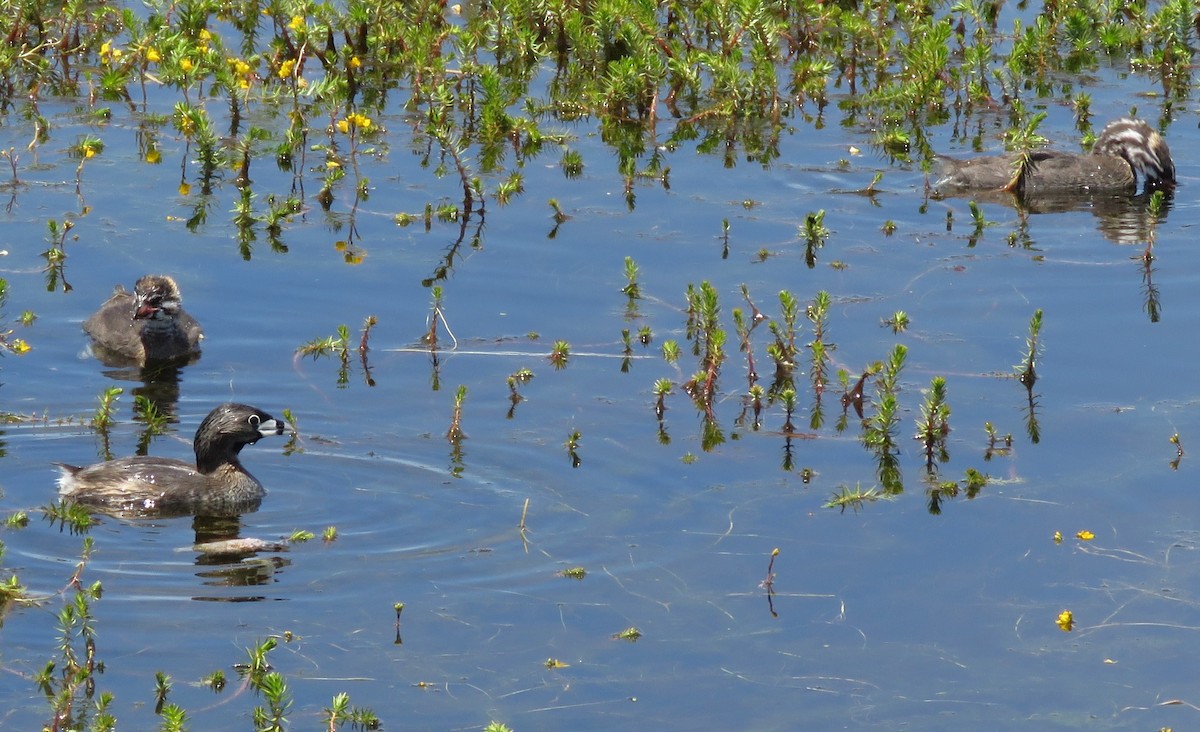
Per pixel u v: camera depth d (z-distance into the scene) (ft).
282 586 44.19
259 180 74.18
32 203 70.54
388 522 48.14
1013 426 53.83
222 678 39.45
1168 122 84.94
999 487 49.96
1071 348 59.47
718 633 42.27
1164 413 54.29
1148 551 46.37
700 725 38.47
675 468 51.31
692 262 66.80
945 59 85.81
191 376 58.03
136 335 59.52
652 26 87.35
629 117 83.66
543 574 45.01
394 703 38.86
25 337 60.70
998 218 73.05
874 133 82.48
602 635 42.06
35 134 77.41
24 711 38.09
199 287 64.08
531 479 50.62
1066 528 47.62
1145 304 63.26
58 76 85.10
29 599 43.04
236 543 46.47
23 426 54.54
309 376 57.67
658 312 62.28
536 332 60.75
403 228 69.72
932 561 45.96
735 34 88.63
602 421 54.34
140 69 83.82
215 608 42.96
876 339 60.39
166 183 73.41
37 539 46.85
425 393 56.24
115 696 38.70
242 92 82.02
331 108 81.66
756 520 48.11
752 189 75.05
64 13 86.74
